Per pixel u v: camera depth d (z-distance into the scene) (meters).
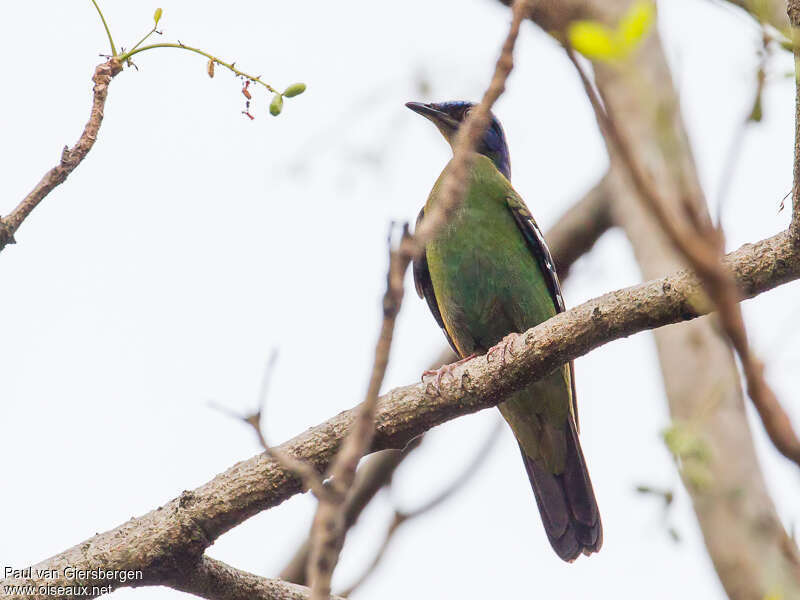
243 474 10.29
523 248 14.62
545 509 13.91
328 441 10.23
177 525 10.20
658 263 15.49
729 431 13.78
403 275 5.77
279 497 10.29
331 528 5.19
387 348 5.66
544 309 14.59
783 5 8.22
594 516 13.73
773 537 12.95
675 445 10.08
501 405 13.46
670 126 5.32
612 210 17.62
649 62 12.45
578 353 10.05
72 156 8.90
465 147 6.44
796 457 3.96
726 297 4.03
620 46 5.27
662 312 9.56
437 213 6.13
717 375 14.32
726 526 13.11
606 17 12.52
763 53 6.94
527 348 10.12
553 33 5.38
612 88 12.50
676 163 5.25
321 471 10.22
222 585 10.57
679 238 4.09
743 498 13.22
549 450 13.77
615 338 9.90
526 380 10.24
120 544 10.26
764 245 9.04
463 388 10.34
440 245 14.50
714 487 13.05
